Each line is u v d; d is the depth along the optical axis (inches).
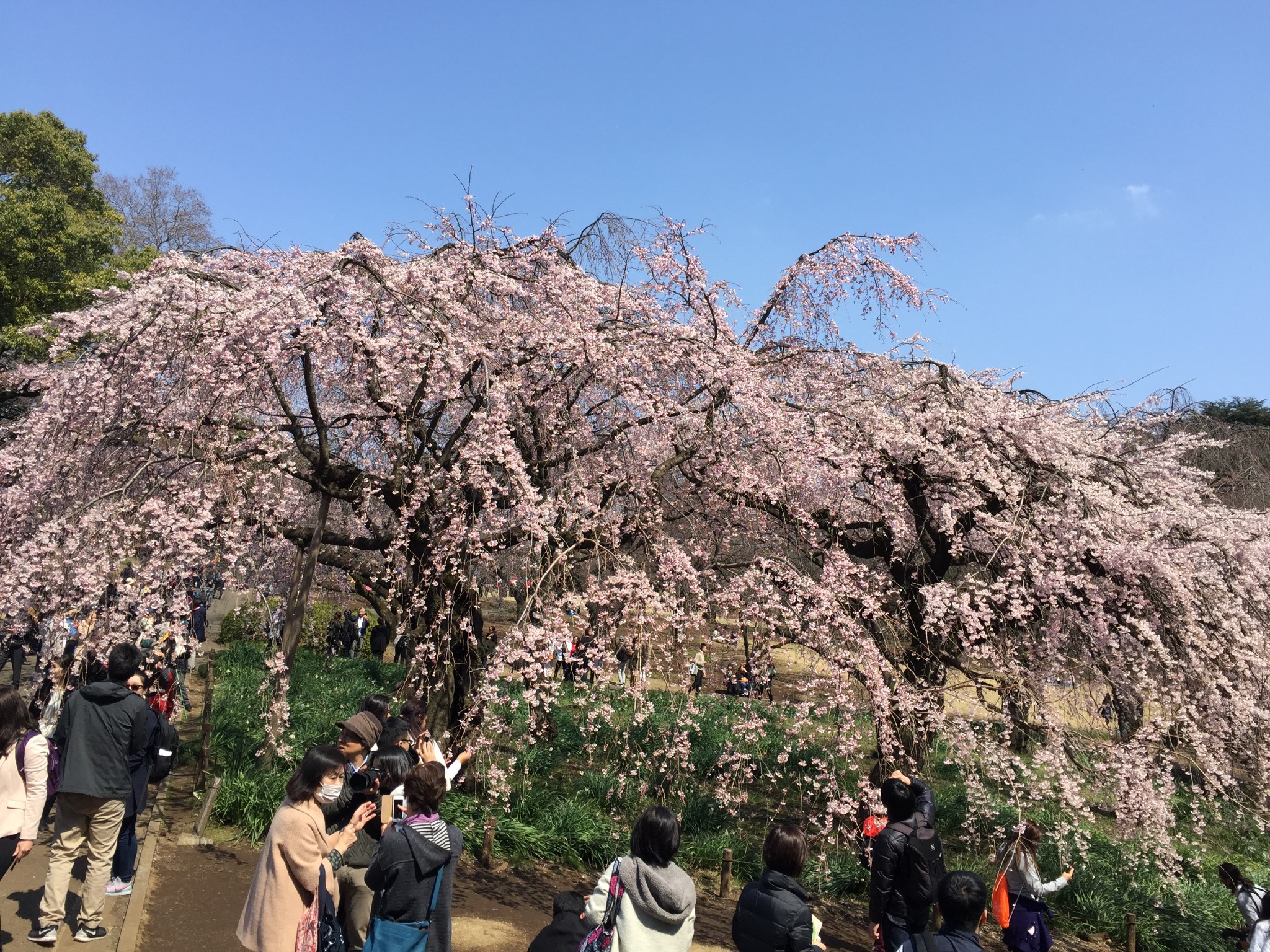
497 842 299.0
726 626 300.4
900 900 190.2
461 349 299.1
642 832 141.4
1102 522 301.0
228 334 263.9
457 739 323.3
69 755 188.9
